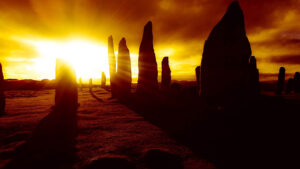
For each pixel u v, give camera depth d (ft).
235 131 24.16
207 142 21.38
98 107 49.57
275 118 28.48
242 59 31.68
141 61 59.93
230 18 32.73
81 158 16.97
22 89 148.05
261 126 25.53
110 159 15.84
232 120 28.19
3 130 25.79
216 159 17.01
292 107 36.45
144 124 30.50
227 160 16.74
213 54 33.88
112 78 74.02
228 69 32.12
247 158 17.02
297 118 28.66
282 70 86.38
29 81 170.40
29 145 18.98
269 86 121.19
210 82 34.06
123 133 25.17
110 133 25.11
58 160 16.47
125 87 66.44
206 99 34.71
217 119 29.14
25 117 35.32
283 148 18.78
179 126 28.71
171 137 23.43
